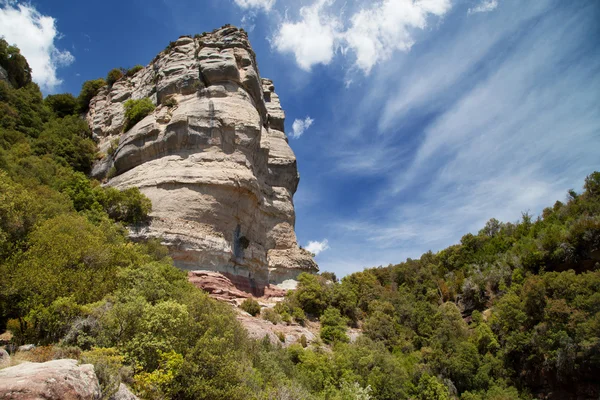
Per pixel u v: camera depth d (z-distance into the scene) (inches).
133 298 745.0
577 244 1979.6
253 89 2138.3
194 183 1680.6
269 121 2458.2
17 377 358.9
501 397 1521.9
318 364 1176.2
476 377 1640.0
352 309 1772.9
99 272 900.0
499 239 2802.7
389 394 1250.6
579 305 1608.0
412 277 2701.8
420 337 1827.0
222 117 1861.5
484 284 2347.4
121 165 1898.4
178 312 719.7
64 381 377.1
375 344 1488.7
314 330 1541.6
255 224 1921.8
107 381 469.4
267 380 890.1
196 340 710.5
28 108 2158.0
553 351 1583.4
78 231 1000.9
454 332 1867.6
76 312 715.4
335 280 2431.1
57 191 1433.3
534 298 1755.7
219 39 2271.2
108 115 2413.9
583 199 2410.2
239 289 1654.8
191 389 622.5
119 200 1529.3
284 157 2301.9
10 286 770.8
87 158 2107.5
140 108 2049.7
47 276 799.1
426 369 1549.0
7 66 2330.2
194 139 1793.8
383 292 2126.0
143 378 574.6
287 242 2095.2
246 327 1203.9
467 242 2950.3
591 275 1706.4
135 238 1454.2
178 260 1513.3
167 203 1632.6
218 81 2033.7
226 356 688.4
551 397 1576.0
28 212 990.4
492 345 1806.1
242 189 1774.1
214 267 1596.9
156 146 1818.4
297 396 831.1
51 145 2031.3
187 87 2027.6
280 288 1918.1
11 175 1315.2
